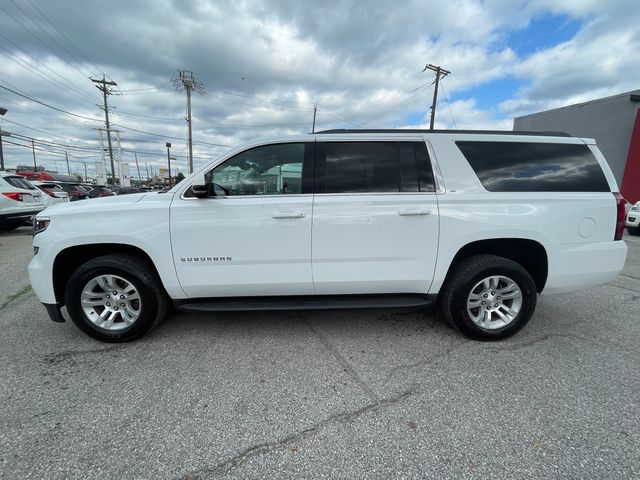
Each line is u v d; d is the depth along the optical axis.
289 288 3.05
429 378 2.56
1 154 23.61
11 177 9.40
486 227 2.95
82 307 3.00
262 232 2.91
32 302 4.14
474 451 1.87
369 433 2.01
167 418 2.13
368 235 2.95
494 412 2.18
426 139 3.08
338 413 2.18
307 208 2.92
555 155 3.12
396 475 1.73
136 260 3.02
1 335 3.25
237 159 3.01
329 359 2.83
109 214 2.89
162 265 2.93
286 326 3.46
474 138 3.12
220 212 2.90
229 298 3.17
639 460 1.80
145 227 2.88
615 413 2.16
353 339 3.19
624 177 14.48
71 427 2.06
